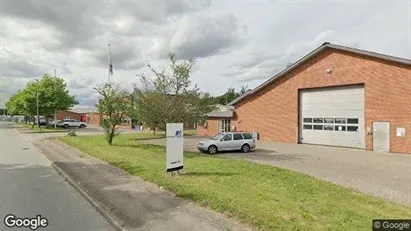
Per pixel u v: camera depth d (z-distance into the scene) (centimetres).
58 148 1928
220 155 1825
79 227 594
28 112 4631
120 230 572
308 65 2511
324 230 538
